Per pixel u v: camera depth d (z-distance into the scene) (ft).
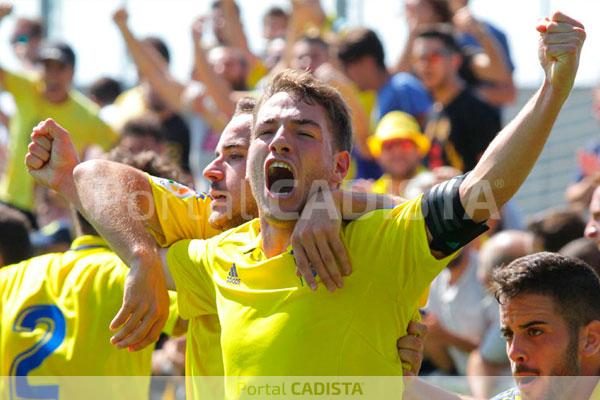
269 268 23.43
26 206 61.82
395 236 22.95
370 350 22.80
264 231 23.81
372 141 54.49
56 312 32.27
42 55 62.08
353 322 22.77
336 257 22.47
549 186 70.23
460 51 58.23
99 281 31.89
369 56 58.65
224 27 71.26
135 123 56.24
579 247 35.53
